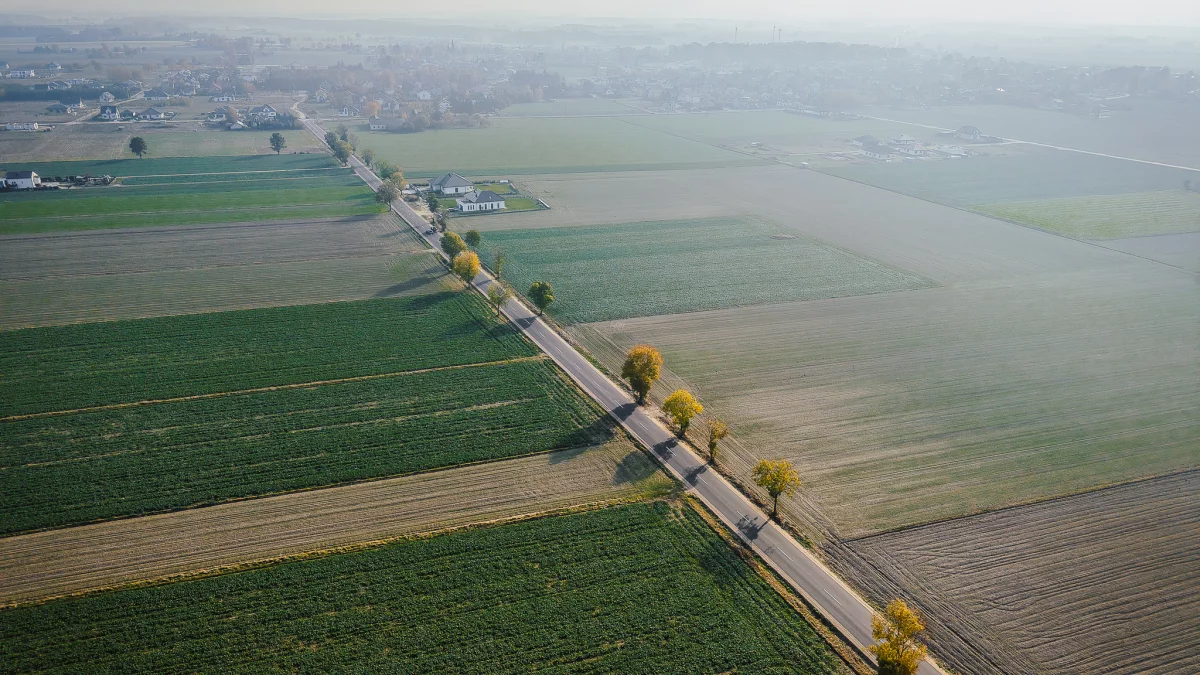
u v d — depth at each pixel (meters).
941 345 121.44
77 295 132.12
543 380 105.88
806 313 133.50
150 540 72.69
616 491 82.19
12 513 75.62
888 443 92.81
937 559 73.25
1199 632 65.50
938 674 60.69
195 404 96.94
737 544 74.31
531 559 71.56
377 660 60.31
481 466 86.00
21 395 98.12
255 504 78.38
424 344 116.00
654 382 106.81
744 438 93.19
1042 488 84.69
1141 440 95.00
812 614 66.44
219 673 58.81
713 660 61.38
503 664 60.38
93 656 59.91
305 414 95.19
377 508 78.31
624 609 66.12
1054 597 68.94
